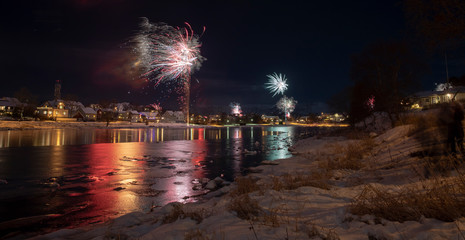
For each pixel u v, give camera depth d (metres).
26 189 8.62
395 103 21.52
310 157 14.72
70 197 7.73
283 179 8.12
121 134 43.38
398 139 11.83
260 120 162.50
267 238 2.92
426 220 3.11
